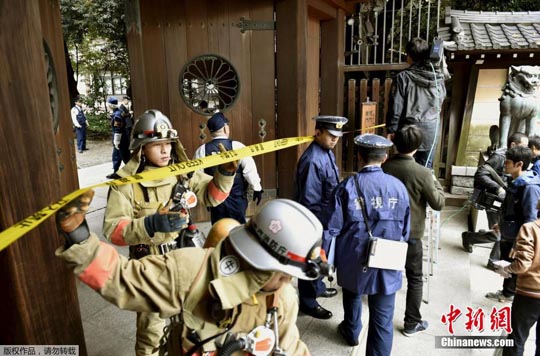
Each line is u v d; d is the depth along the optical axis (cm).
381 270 231
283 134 493
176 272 110
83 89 1861
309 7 498
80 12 1315
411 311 294
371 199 233
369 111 533
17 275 153
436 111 397
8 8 144
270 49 476
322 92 613
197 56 468
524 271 241
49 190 160
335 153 635
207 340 110
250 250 106
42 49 157
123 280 106
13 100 147
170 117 476
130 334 290
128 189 189
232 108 486
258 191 341
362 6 646
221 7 464
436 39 391
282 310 124
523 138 391
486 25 591
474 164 598
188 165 139
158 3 452
